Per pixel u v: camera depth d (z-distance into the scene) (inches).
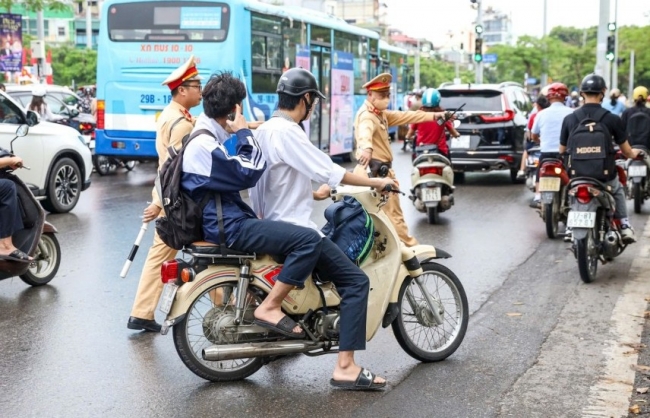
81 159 520.1
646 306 296.7
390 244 225.5
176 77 255.0
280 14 685.9
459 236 440.8
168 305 206.5
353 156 903.1
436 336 251.8
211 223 204.5
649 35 3026.6
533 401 207.0
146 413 200.1
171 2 624.7
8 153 303.1
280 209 211.0
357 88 901.8
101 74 643.5
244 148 204.2
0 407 203.6
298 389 215.9
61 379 223.3
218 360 206.4
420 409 201.8
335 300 217.3
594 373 227.3
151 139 637.9
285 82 211.0
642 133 513.3
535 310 292.4
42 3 1065.5
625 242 349.1
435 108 475.8
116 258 377.1
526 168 557.6
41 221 312.5
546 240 429.4
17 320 279.4
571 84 2930.6
